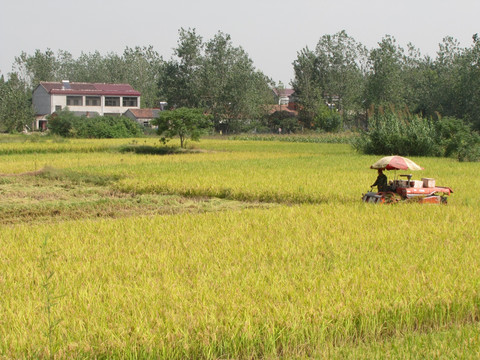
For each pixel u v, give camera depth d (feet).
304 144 202.49
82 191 75.31
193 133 156.04
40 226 44.65
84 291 25.41
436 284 27.04
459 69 279.28
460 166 99.66
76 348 20.44
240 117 302.66
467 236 39.63
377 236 38.75
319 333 22.63
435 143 135.23
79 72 454.81
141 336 21.26
